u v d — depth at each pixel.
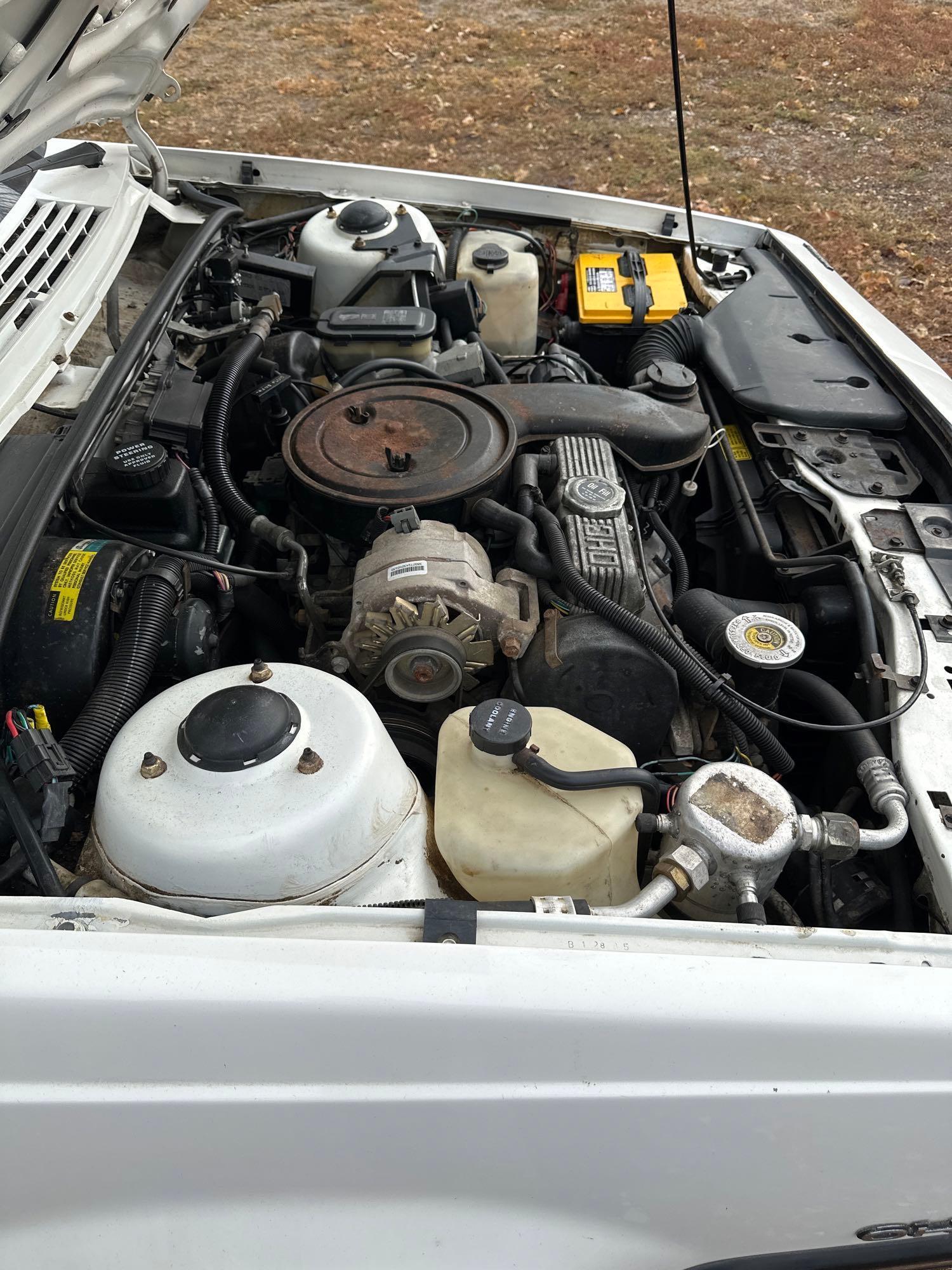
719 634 1.84
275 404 2.28
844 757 1.80
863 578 1.91
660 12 11.13
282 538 1.95
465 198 3.32
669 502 2.32
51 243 2.02
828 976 1.16
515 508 2.00
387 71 9.48
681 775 1.82
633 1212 1.27
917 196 7.45
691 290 3.10
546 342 3.19
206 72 9.33
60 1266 1.22
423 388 2.18
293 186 3.31
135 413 2.01
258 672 1.49
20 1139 1.13
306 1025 1.08
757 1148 1.20
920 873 1.57
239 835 1.29
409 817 1.46
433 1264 1.24
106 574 1.61
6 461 1.75
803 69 9.66
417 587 1.71
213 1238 1.22
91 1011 1.07
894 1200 1.32
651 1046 1.12
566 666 1.76
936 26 10.70
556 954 1.15
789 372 2.46
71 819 1.52
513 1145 1.17
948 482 2.14
